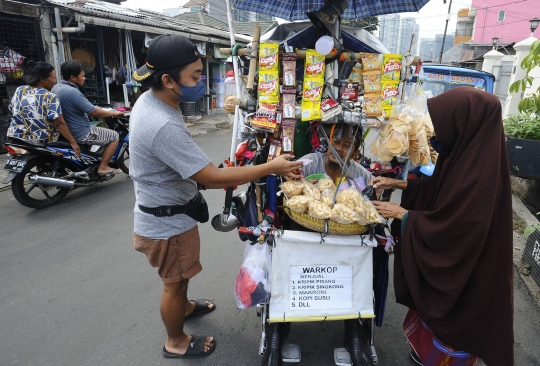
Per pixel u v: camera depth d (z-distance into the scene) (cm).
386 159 196
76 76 484
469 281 177
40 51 742
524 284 311
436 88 602
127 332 253
